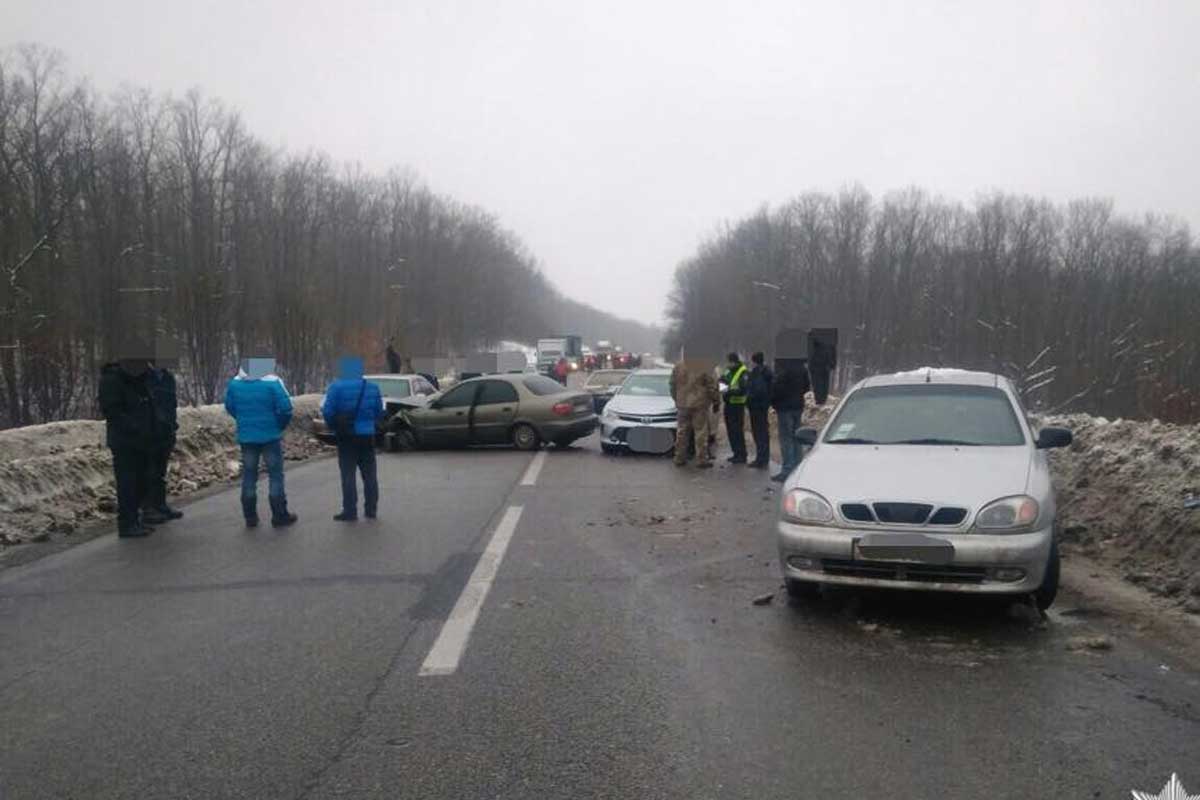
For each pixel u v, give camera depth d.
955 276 58.62
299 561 8.12
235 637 5.93
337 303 50.59
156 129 43.28
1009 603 6.49
